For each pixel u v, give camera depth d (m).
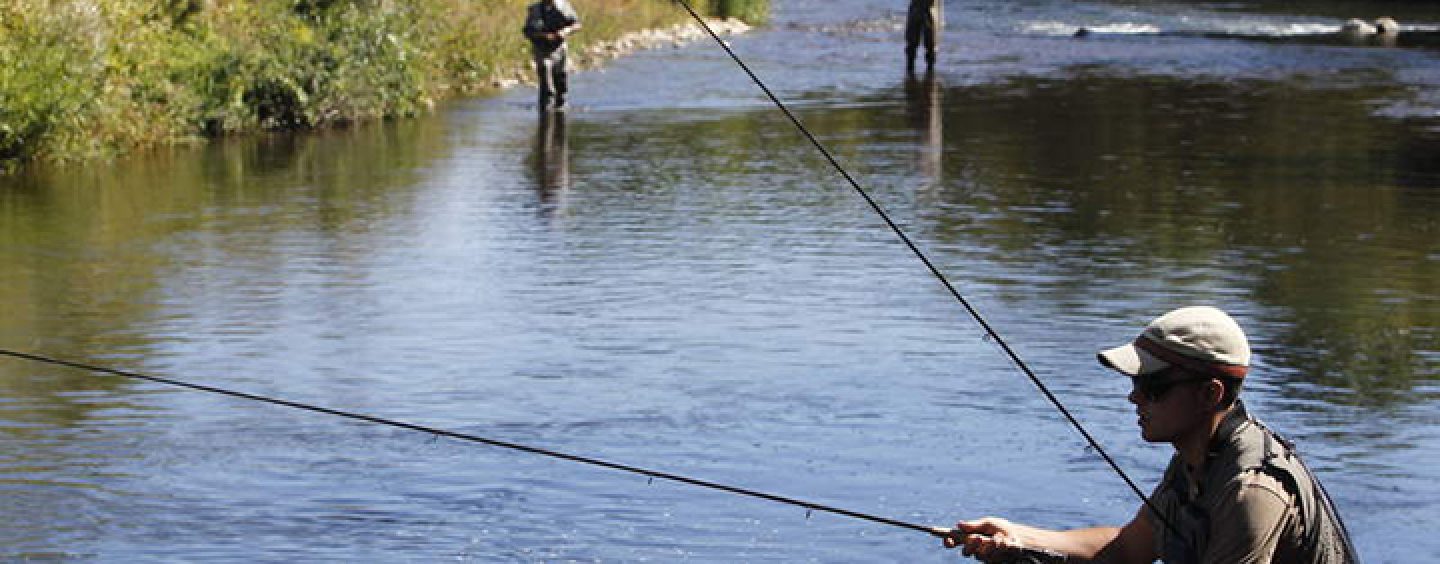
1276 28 53.81
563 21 31.56
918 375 12.08
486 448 10.35
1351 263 16.31
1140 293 14.91
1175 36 50.97
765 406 11.29
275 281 15.70
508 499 9.42
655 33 48.84
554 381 11.99
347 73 29.91
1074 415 11.03
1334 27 54.00
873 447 10.38
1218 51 45.47
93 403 11.44
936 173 23.02
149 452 10.32
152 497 9.46
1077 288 15.15
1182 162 24.06
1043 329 13.52
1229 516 5.07
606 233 18.33
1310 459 10.11
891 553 8.58
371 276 15.91
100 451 10.34
